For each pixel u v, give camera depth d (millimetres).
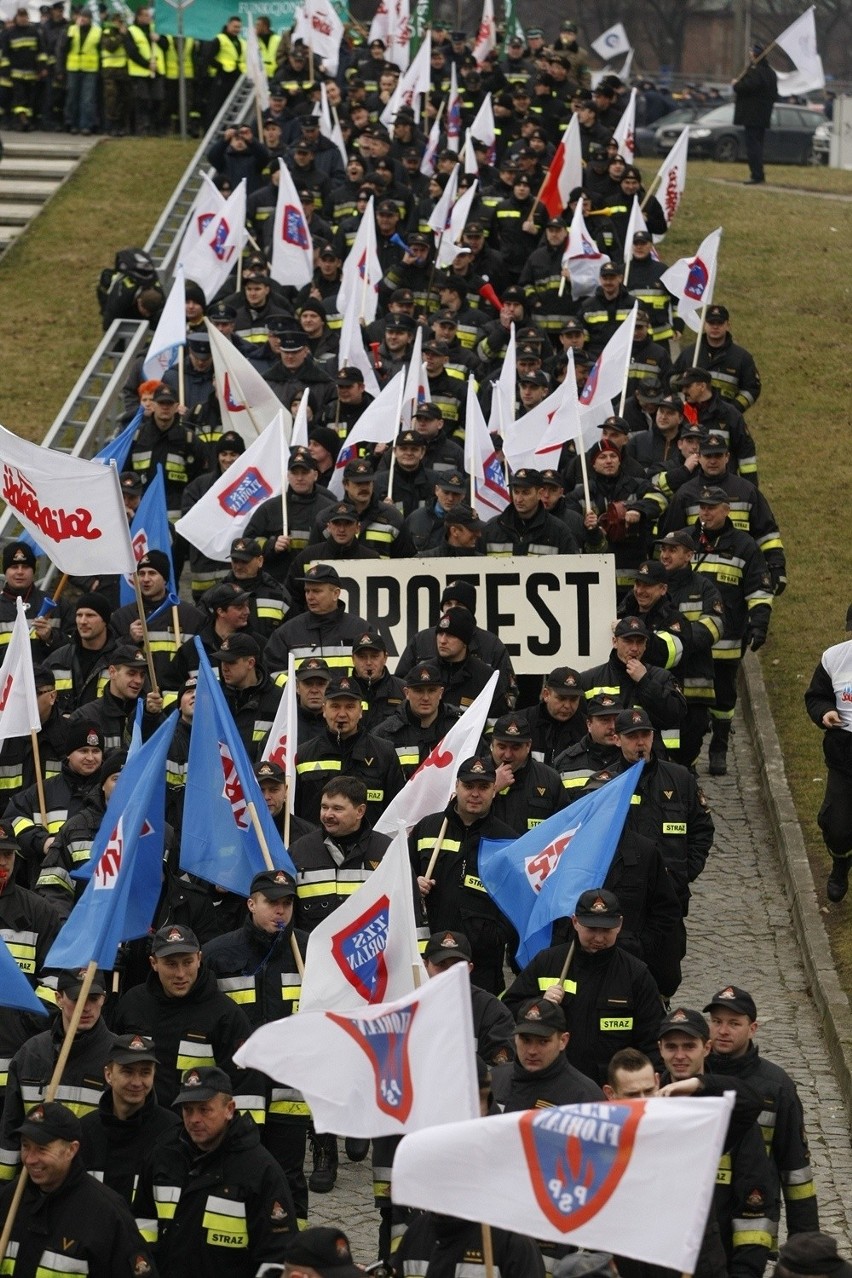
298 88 36344
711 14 97062
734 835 18516
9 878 12750
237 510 19391
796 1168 10258
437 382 22750
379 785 14570
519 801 13938
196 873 12641
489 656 16312
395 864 10695
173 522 21844
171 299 22766
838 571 24500
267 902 11805
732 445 21562
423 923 13180
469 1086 8805
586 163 32344
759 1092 10266
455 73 35156
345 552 18141
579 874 12266
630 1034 11836
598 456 20188
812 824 18188
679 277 23984
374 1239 12055
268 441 19500
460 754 13867
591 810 12523
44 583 22391
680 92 67125
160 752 11766
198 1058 11297
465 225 28188
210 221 26859
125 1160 10469
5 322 34500
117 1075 10297
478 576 17656
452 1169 7879
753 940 16359
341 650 16531
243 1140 9984
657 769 14180
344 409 22031
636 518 18891
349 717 14508
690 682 17797
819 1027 14805
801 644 22594
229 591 16391
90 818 13906
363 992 10695
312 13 38906
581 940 11734
